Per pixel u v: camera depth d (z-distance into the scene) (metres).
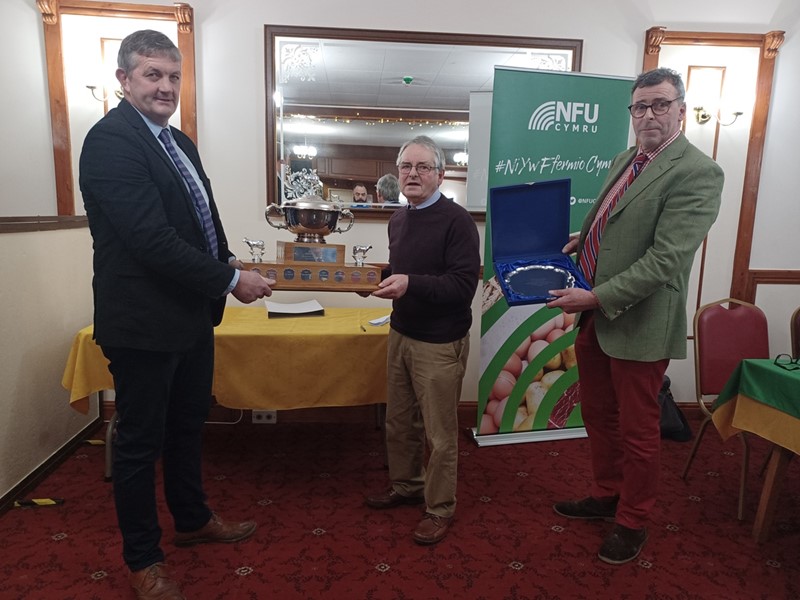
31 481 2.12
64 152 2.62
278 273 1.75
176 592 1.50
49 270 2.25
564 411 2.80
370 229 2.80
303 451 2.59
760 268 3.04
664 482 2.33
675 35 2.79
